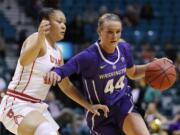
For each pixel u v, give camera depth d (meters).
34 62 7.53
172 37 27.06
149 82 7.92
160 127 14.20
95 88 7.83
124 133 8.06
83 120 17.50
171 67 7.92
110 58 7.75
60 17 7.79
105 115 7.73
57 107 15.52
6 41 25.27
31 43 7.30
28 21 26.94
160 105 20.22
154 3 29.53
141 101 16.05
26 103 7.62
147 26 27.42
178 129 14.79
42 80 7.63
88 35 25.97
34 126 7.30
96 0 29.27
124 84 8.01
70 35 24.08
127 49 8.07
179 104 21.28
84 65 7.64
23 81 7.63
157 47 25.38
